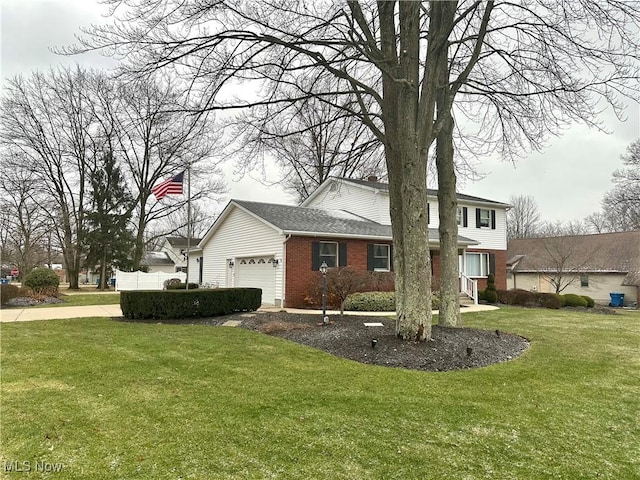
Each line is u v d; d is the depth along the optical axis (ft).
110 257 101.86
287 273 51.44
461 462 11.01
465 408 15.12
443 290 31.55
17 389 16.26
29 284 65.67
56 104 93.86
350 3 26.91
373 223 65.46
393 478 10.11
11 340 26.48
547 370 21.15
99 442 11.70
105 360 21.44
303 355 23.66
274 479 9.91
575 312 55.42
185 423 13.20
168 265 159.12
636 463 11.14
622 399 16.53
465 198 76.84
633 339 31.24
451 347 24.21
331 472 10.32
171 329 32.96
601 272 93.66
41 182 97.14
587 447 12.08
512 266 110.22
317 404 15.21
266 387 17.24
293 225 53.67
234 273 64.28
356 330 29.73
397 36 28.35
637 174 105.81
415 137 25.39
